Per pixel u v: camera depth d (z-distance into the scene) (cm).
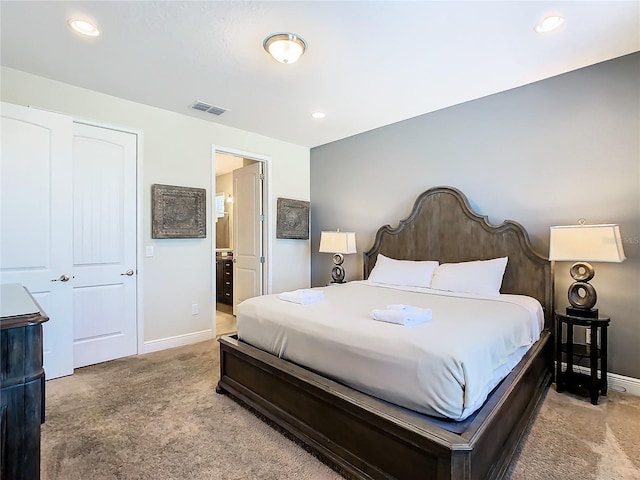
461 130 343
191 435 195
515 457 172
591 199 269
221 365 252
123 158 325
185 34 220
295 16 201
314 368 192
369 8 194
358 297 273
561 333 257
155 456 176
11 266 251
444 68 267
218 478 160
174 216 354
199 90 305
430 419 142
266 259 456
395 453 144
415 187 382
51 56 247
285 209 469
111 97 316
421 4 191
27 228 258
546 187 292
